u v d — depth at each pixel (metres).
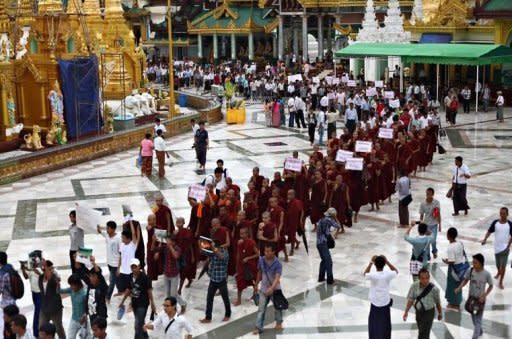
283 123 47.50
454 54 45.44
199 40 82.94
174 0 94.00
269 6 77.56
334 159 28.59
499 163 33.88
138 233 19.28
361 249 22.38
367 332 16.83
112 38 56.22
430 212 21.03
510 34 52.59
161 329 16.77
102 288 15.44
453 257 17.58
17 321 12.98
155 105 53.41
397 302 18.31
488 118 47.59
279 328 17.08
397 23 56.50
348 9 70.81
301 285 19.72
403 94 51.06
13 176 32.09
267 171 32.81
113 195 29.38
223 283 17.42
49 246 23.20
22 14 40.69
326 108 47.88
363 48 51.22
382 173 26.61
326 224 19.50
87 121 40.12
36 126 37.38
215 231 18.56
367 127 32.78
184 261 18.30
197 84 70.50
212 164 35.00
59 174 33.66
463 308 17.89
